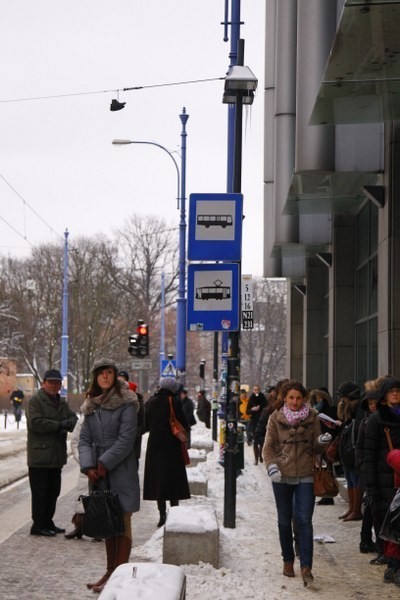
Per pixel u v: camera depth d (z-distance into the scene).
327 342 32.03
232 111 24.28
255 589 9.49
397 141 17.88
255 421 27.19
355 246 26.02
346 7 10.88
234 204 14.30
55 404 13.07
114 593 5.89
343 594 9.59
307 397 10.44
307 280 32.75
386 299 18.28
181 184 43.56
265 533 13.43
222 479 20.39
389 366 18.06
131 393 9.45
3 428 50.72
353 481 14.85
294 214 26.14
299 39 17.50
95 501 9.12
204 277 14.25
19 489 19.17
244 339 134.38
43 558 11.23
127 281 91.75
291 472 10.20
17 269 78.62
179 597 5.94
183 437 13.63
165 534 10.32
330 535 13.65
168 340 116.00
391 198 18.03
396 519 9.66
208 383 146.62
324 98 14.80
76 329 73.88
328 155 18.23
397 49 12.44
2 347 75.56
